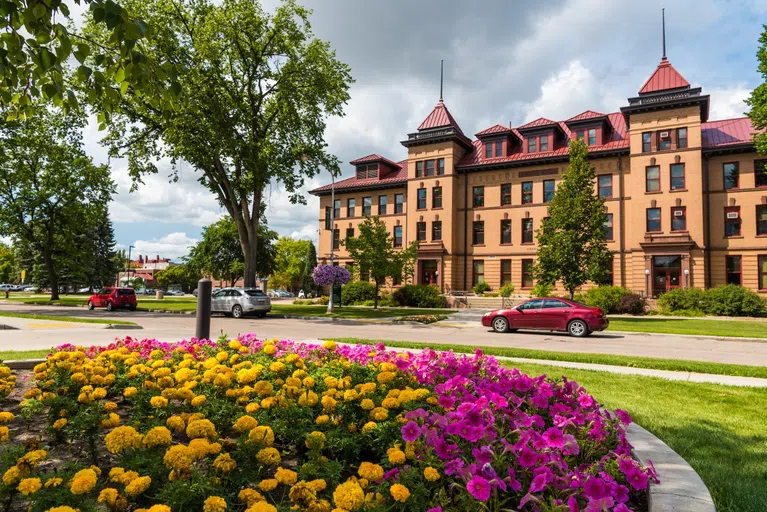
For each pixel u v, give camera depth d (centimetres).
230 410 367
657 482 299
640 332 1822
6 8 376
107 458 328
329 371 487
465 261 4081
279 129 2744
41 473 242
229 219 5269
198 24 2569
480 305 3609
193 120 2317
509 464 287
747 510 313
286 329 1817
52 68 431
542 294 2661
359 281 4247
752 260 3089
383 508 221
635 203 3353
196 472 234
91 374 432
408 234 4259
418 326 2062
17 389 532
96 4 391
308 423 347
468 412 313
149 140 2675
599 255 2456
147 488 235
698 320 2486
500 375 477
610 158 3544
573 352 1214
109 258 7681
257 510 194
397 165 4869
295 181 2745
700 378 848
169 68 471
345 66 2833
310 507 209
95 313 2733
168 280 9700
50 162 4006
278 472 235
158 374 409
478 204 4081
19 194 3997
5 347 1062
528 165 3859
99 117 499
